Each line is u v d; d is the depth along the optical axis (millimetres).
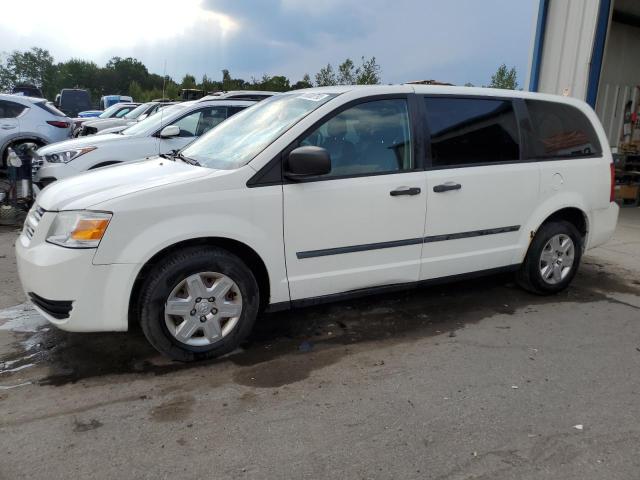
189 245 3451
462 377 3461
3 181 10445
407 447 2717
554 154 4824
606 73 13195
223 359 3654
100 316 3260
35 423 2871
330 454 2652
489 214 4438
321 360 3674
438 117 4219
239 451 2668
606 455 2674
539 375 3512
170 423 2895
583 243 5211
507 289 5242
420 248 4156
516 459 2633
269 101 4465
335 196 3732
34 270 3260
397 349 3871
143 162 4316
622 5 11836
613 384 3408
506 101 4590
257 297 3688
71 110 28547
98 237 3174
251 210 3494
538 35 9648
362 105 3920
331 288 3881
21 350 3734
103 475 2477
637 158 11133
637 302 4988
